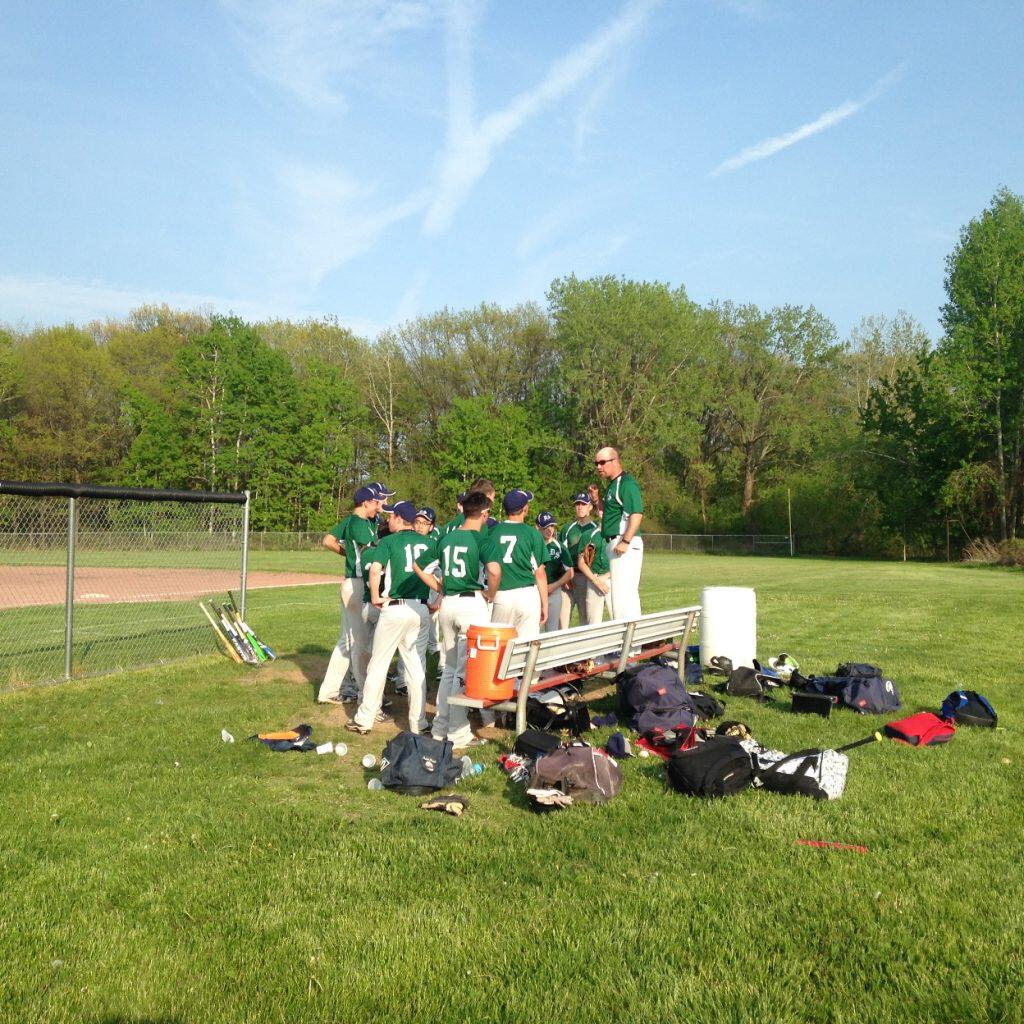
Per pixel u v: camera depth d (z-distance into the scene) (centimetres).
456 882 419
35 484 886
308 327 6631
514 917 381
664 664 857
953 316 5156
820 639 1257
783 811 515
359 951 353
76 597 1884
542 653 651
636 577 842
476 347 6328
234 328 5600
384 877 425
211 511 1306
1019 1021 304
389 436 6384
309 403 5653
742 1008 309
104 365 5609
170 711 790
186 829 491
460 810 523
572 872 430
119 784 574
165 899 402
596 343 5662
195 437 5506
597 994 321
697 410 5781
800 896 400
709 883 414
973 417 4734
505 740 691
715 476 6538
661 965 340
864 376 6322
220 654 1100
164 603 1791
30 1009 312
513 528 715
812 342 6350
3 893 406
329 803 546
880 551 5509
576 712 695
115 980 331
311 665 1031
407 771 559
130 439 5778
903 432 5044
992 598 1983
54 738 694
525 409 6266
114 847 464
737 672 840
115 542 1274
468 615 667
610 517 849
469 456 5953
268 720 764
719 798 539
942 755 636
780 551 5734
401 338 6512
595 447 5850
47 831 487
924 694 852
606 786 533
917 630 1370
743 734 677
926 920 376
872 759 624
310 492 5681
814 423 6206
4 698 841
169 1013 311
